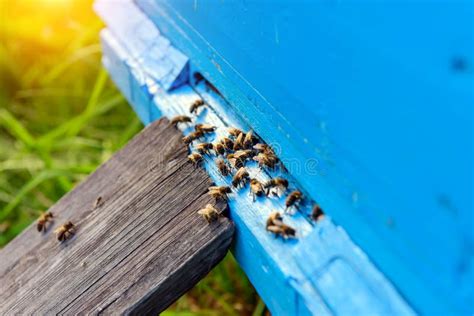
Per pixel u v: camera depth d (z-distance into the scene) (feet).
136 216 1.40
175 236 1.33
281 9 1.13
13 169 2.68
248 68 1.30
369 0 0.96
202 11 1.42
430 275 0.98
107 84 3.02
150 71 1.69
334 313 1.08
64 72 3.11
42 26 3.24
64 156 2.72
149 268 1.30
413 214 0.98
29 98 3.14
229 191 1.33
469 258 0.91
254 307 2.02
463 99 0.88
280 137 1.25
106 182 1.53
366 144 1.03
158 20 1.73
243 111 1.38
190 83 1.64
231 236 1.31
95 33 3.01
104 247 1.39
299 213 1.24
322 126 1.11
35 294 1.40
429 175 0.94
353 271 1.10
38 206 2.46
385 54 0.95
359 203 1.08
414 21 0.91
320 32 1.05
